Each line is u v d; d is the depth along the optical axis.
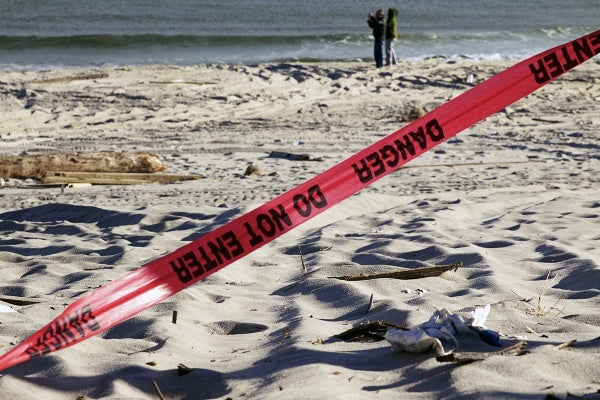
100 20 58.56
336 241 9.92
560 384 4.22
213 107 27.19
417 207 12.51
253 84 31.48
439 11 69.50
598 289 7.32
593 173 16.66
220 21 60.12
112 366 5.11
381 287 7.49
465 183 15.31
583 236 9.98
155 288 4.32
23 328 6.17
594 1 80.19
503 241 9.63
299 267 8.70
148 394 4.66
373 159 4.30
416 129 4.30
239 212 11.86
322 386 4.36
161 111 26.28
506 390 4.11
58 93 28.94
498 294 7.16
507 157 18.95
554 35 57.72
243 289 7.75
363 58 43.53
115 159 16.91
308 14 65.38
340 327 6.12
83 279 8.40
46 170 16.67
